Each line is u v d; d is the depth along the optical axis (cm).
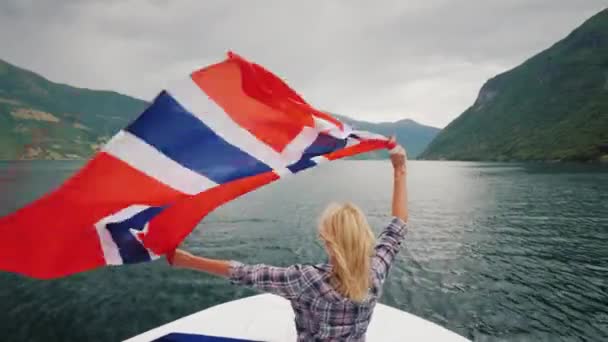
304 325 181
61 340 1168
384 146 243
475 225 3381
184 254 193
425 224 3441
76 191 175
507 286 1767
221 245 2570
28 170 12469
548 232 3053
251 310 414
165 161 194
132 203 187
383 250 205
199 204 198
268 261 2205
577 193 5691
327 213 180
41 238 175
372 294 183
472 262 2180
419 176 10444
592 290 1727
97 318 1334
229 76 213
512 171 11312
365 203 4950
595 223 3412
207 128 206
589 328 1340
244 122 215
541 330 1325
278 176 212
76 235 180
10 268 170
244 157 211
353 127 246
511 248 2525
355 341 183
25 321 1305
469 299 1605
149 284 1703
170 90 199
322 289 171
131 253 192
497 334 1298
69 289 1634
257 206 4722
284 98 228
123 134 185
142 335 366
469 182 8100
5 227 168
